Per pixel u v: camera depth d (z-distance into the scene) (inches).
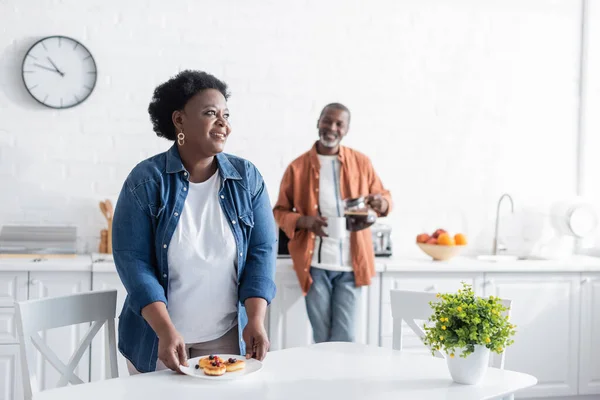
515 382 71.1
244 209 80.2
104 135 154.2
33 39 150.6
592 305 161.6
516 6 175.9
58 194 152.2
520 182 176.7
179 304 78.9
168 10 156.9
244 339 76.9
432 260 158.7
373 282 148.7
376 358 79.4
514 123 176.2
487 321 70.2
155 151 156.9
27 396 76.3
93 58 152.6
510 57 175.9
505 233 169.3
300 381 69.4
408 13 169.8
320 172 141.0
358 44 167.0
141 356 79.4
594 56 179.3
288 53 163.2
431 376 72.6
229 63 160.2
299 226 138.4
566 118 178.9
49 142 151.7
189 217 78.5
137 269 75.7
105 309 84.6
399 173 169.8
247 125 161.5
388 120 169.0
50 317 79.4
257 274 80.0
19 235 141.8
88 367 137.6
